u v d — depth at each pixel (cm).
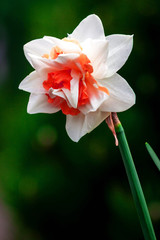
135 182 51
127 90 51
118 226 114
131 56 109
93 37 52
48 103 53
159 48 107
